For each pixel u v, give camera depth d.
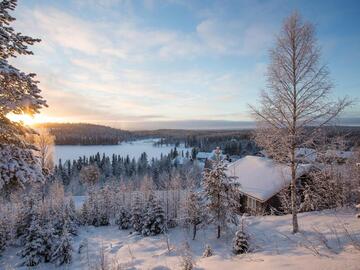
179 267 12.16
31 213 29.77
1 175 7.27
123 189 50.34
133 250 21.34
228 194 21.08
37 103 7.77
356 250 9.30
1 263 22.94
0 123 7.63
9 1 7.55
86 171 78.44
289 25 14.52
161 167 100.12
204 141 192.12
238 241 14.34
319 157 14.52
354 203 21.30
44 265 21.22
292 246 12.44
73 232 31.64
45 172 8.69
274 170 25.09
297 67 14.13
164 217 28.34
